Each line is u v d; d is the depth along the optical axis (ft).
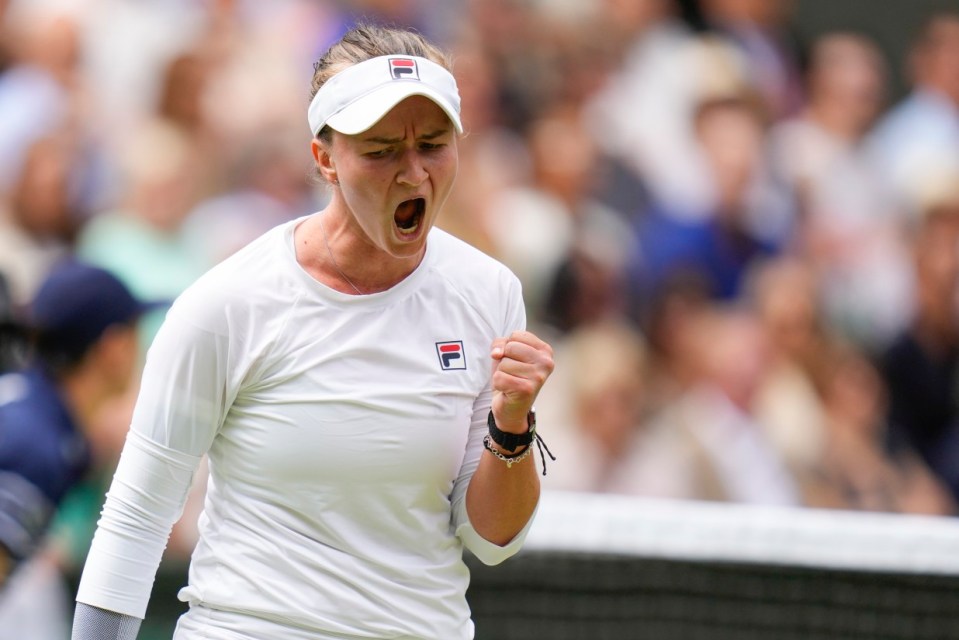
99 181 82.53
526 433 27.50
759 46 106.42
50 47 84.48
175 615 69.97
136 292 77.20
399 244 26.73
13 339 49.75
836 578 57.57
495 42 97.04
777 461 94.48
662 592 60.13
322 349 27.04
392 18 94.32
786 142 104.78
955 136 109.81
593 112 98.73
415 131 25.96
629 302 94.48
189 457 27.50
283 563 27.35
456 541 29.32
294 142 87.71
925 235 106.63
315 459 26.94
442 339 27.89
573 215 95.30
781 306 98.43
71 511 59.93
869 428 100.01
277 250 27.66
